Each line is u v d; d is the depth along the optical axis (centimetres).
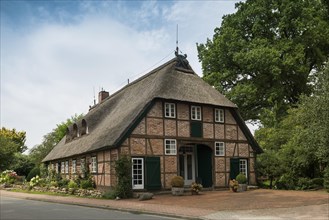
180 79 2591
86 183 2481
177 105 2473
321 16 3494
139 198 1973
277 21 3431
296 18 3331
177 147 2417
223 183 2591
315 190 2416
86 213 1498
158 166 2309
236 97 3381
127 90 3030
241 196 2034
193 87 2597
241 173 2514
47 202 2112
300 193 2164
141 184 2238
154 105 2362
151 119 2333
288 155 2616
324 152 1828
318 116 1842
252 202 1719
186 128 2484
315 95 1989
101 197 2183
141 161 2259
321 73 1962
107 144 2184
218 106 2638
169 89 2425
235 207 1545
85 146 2606
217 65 3631
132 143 2231
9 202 2116
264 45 3278
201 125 2558
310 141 2016
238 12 3644
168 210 1483
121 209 1614
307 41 3319
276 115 3288
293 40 3312
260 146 3020
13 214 1466
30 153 5762
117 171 2138
